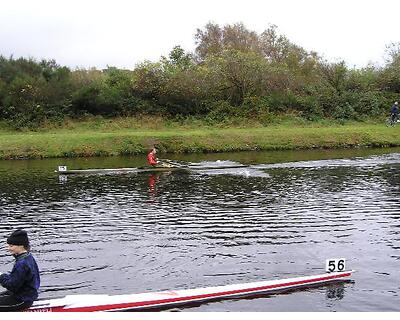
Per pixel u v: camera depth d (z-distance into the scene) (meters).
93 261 17.31
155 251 18.28
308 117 60.72
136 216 23.19
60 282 15.48
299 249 18.41
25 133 53.06
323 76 67.50
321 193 28.05
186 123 57.97
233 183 31.23
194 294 13.58
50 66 66.12
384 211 23.88
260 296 14.12
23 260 11.12
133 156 45.41
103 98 58.88
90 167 38.53
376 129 53.72
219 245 18.88
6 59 64.50
